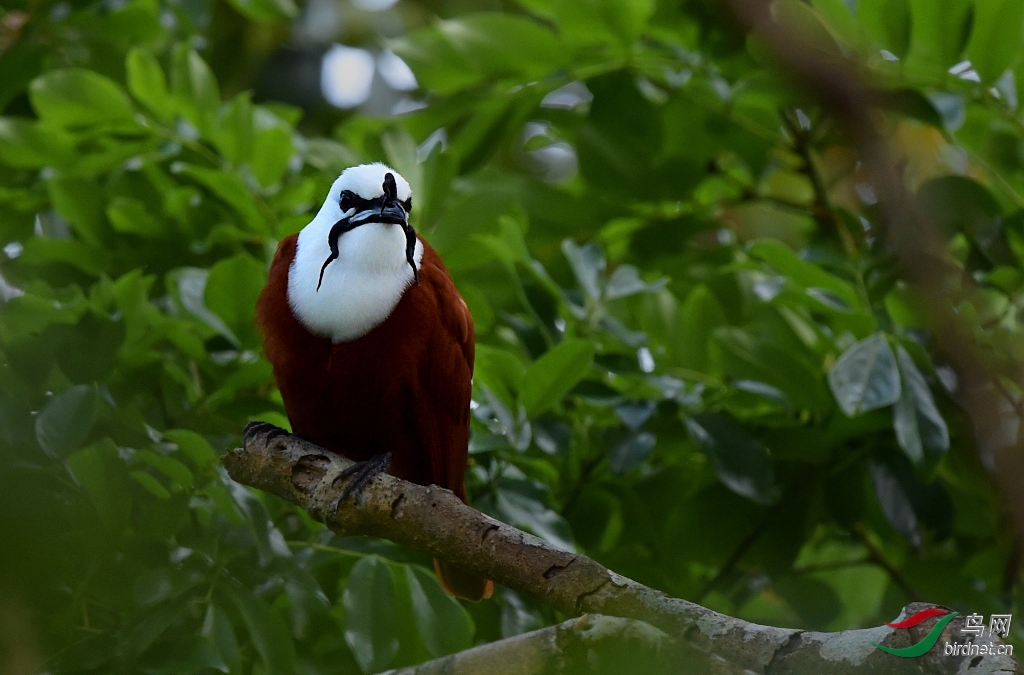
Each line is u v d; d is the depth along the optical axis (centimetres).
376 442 847
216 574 732
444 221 944
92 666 666
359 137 1134
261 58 1644
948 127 920
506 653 557
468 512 629
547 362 812
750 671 498
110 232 1015
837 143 1110
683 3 1084
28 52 1105
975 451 872
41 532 493
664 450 968
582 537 955
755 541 953
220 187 972
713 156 1147
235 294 888
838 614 984
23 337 798
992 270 941
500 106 1102
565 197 1119
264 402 897
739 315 1069
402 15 1742
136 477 709
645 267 1114
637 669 505
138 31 1169
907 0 889
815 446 932
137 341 866
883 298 938
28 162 1015
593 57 1098
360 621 741
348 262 795
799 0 770
